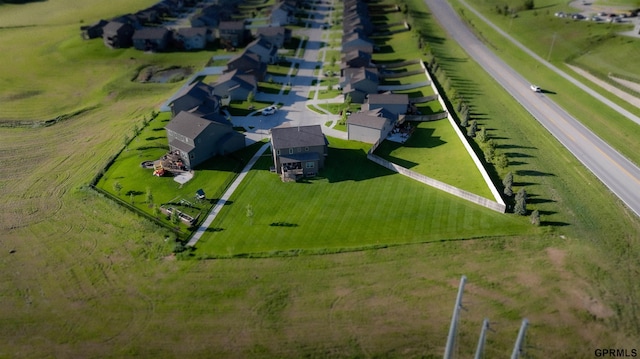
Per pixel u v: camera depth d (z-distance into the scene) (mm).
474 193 57719
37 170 69438
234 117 84625
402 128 77562
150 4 182625
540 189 57594
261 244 51094
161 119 83000
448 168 64500
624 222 51156
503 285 43812
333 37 137625
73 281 47062
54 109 92000
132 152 71938
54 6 179750
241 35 127125
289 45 129125
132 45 127812
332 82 101062
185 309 43031
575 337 38375
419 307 42156
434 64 101938
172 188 62594
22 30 144375
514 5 159625
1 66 114000
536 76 99750
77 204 59906
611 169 62000
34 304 44406
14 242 53188
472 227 51875
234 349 39031
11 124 85438
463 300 42406
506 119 78812
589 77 96812
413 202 57375
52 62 116812
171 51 125000
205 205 58656
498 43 124750
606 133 72438
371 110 80000
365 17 143125
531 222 51688
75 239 53344
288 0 165000
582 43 115188
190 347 39344
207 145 68688
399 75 102562
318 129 67562
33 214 58312
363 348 38688
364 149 72125
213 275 46844
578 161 64125
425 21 147500
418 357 37781
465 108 79562
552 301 41719
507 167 63000
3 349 39875
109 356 38906
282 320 41500
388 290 44156
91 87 102500
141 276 47188
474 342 38500
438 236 50844
